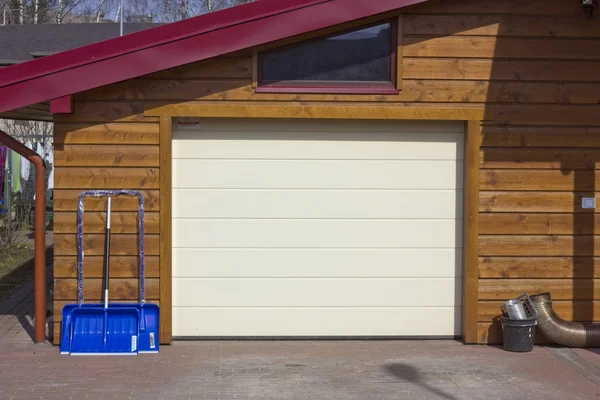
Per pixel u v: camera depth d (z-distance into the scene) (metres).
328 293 7.86
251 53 7.54
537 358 7.31
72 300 7.61
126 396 6.08
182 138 7.72
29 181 17.55
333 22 7.37
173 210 7.73
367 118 7.64
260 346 7.64
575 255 7.81
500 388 6.38
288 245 7.82
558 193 7.78
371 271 7.87
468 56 7.66
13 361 7.09
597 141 7.76
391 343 7.81
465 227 7.79
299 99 7.61
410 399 6.09
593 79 7.72
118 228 7.59
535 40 7.68
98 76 7.26
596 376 6.75
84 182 7.56
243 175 7.77
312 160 7.80
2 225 15.80
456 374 6.76
